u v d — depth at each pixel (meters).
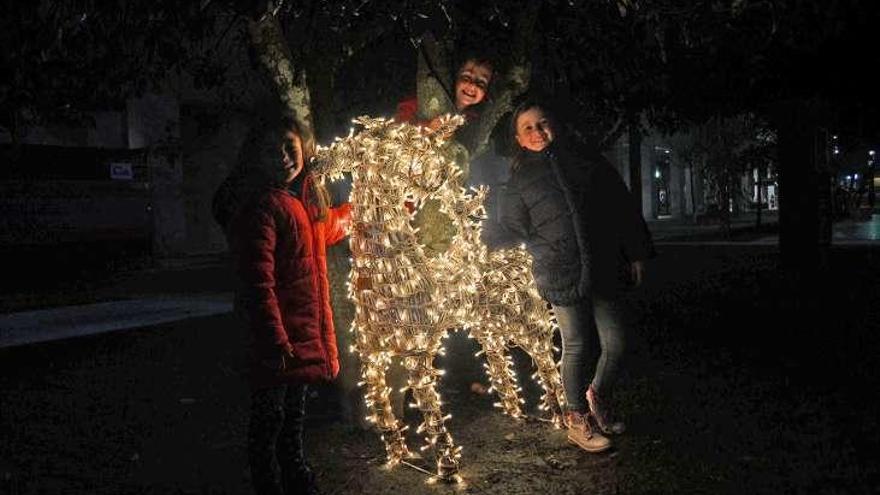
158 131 20.12
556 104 5.87
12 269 16.59
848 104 10.91
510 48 5.69
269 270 3.37
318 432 5.29
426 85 5.53
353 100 7.39
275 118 3.65
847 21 7.86
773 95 10.05
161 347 8.88
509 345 5.79
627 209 4.61
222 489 4.31
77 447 5.11
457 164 5.34
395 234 4.14
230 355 8.26
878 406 5.25
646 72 7.54
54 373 7.54
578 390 4.64
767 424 5.00
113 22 4.67
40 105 5.05
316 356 3.53
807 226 13.13
